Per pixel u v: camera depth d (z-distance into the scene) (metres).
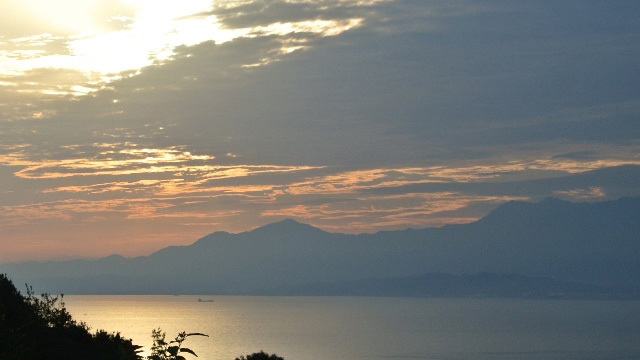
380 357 128.88
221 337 139.62
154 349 7.74
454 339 172.62
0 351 9.05
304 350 130.25
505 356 136.75
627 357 134.12
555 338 176.50
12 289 17.48
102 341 17.38
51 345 14.75
